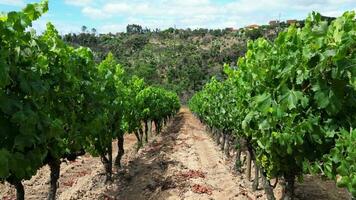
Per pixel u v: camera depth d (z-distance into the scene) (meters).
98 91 11.15
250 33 140.38
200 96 38.56
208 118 29.53
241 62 9.60
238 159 18.30
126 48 143.62
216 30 171.12
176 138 32.47
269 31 125.50
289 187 7.90
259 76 7.33
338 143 5.62
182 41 159.88
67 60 8.63
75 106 9.60
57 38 8.31
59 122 6.52
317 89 6.08
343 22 5.65
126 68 100.62
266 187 9.54
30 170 6.18
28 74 6.03
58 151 8.52
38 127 5.94
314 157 6.77
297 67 6.22
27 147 6.07
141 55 132.12
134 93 21.27
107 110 13.52
